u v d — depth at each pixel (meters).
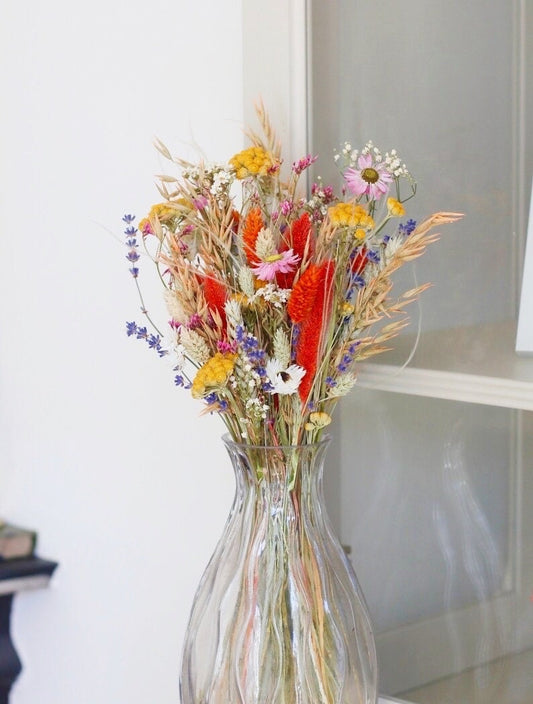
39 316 1.75
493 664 1.23
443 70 1.23
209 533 1.54
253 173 1.14
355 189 1.11
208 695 1.17
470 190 1.22
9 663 1.85
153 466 1.60
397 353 1.27
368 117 1.28
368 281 1.13
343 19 1.28
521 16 1.18
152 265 1.55
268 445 1.13
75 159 1.65
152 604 1.62
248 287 1.09
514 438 1.20
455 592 1.26
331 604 1.15
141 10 1.54
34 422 1.79
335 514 1.35
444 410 1.24
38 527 1.80
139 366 1.60
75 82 1.64
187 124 1.50
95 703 1.72
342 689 1.14
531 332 1.18
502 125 1.20
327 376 1.13
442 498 1.25
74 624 1.75
